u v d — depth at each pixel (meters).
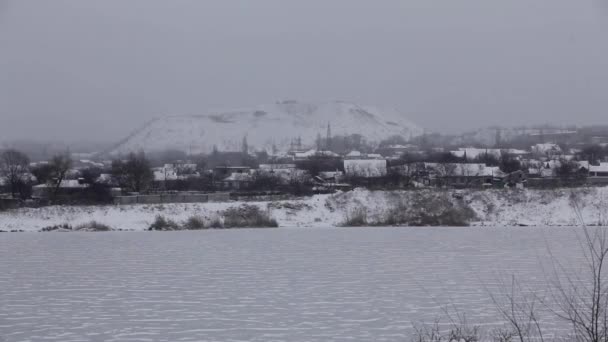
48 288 115.62
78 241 185.50
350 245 173.12
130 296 108.25
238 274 129.50
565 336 76.62
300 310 97.31
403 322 89.44
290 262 144.62
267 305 100.88
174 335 83.75
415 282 119.19
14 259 150.88
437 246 169.62
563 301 91.19
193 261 147.00
